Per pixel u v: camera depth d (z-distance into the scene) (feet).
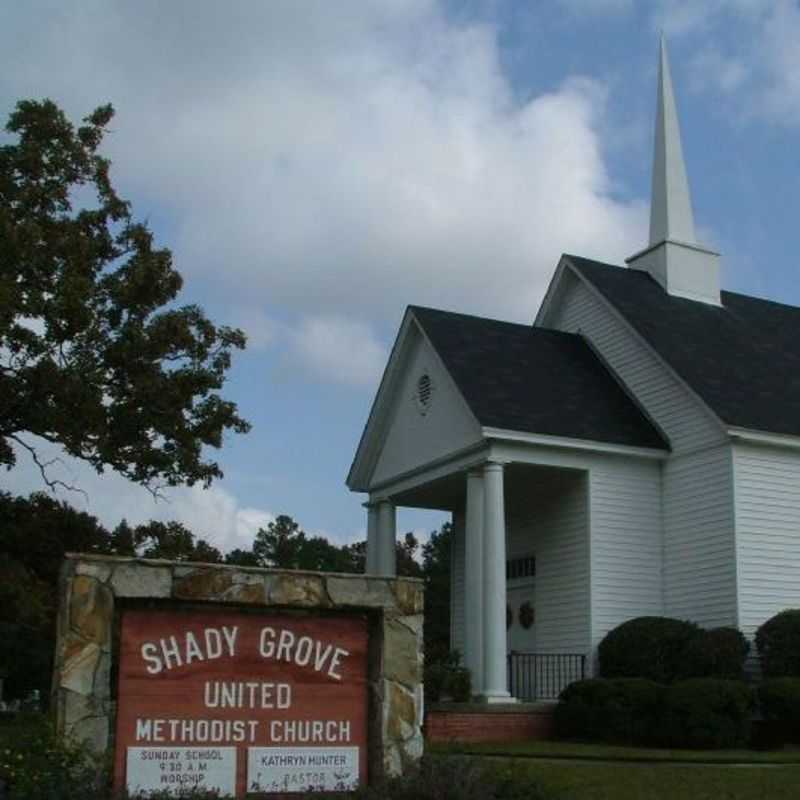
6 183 74.54
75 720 28.35
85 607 28.96
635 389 79.87
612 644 69.21
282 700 30.60
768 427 71.36
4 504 76.54
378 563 85.92
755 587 69.51
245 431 79.82
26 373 70.90
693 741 57.88
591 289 86.58
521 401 74.59
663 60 95.76
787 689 59.41
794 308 97.66
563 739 64.75
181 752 29.22
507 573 82.28
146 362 75.25
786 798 43.52
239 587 30.48
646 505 75.15
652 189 93.61
